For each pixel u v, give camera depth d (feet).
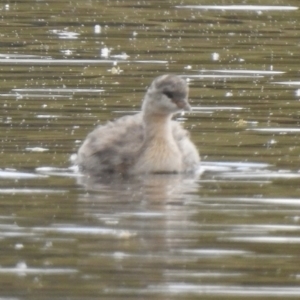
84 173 50.83
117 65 73.05
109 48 78.64
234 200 46.19
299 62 74.69
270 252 40.11
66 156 52.80
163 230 42.16
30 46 78.74
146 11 94.12
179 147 52.54
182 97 52.47
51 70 70.95
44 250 40.06
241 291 36.68
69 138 55.47
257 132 57.00
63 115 59.62
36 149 53.67
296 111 61.21
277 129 57.62
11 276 37.78
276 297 36.19
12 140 54.80
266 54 77.41
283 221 43.37
